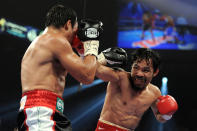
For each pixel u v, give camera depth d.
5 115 11.18
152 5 9.91
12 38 10.01
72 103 11.69
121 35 9.91
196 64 10.62
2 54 10.43
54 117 2.14
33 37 9.93
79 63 2.20
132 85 3.07
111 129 3.02
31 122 2.09
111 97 3.09
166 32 9.83
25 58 2.34
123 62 2.80
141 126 11.84
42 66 2.21
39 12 9.85
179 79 11.28
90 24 2.41
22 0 9.80
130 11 9.94
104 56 2.80
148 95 3.16
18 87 11.20
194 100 11.56
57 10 2.37
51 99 2.17
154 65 2.90
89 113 11.69
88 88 11.50
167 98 3.13
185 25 9.81
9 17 9.83
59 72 2.30
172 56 9.80
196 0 9.84
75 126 11.65
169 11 9.88
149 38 9.82
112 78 2.87
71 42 2.45
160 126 11.75
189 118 11.54
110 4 9.92
